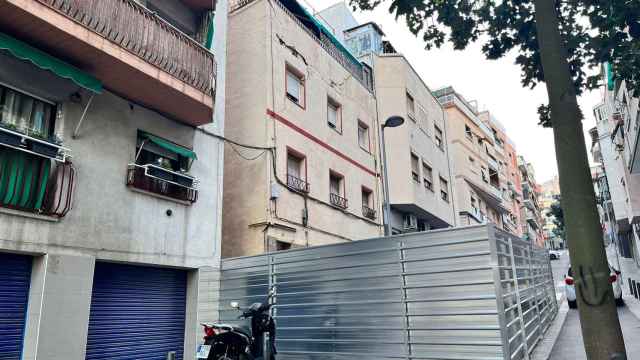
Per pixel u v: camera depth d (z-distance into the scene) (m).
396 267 8.58
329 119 16.77
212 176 11.22
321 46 16.86
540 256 13.48
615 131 18.16
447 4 5.52
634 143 13.57
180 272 10.43
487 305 7.43
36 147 7.57
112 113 9.21
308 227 14.03
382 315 8.56
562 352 8.79
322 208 14.95
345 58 18.88
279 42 14.48
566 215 3.54
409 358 8.09
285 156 13.64
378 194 18.94
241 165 13.32
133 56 8.57
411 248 8.45
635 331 10.03
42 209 7.64
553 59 3.83
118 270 9.08
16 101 7.77
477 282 7.58
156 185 9.77
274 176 12.98
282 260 10.19
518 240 9.85
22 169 7.47
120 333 8.87
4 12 6.97
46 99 8.20
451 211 25.11
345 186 16.59
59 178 7.91
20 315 7.46
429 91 25.05
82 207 8.30
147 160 9.91
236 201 13.14
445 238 8.06
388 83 20.95
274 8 14.58
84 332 7.91
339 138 16.83
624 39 5.32
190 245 10.34
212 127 11.48
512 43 5.75
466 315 7.62
